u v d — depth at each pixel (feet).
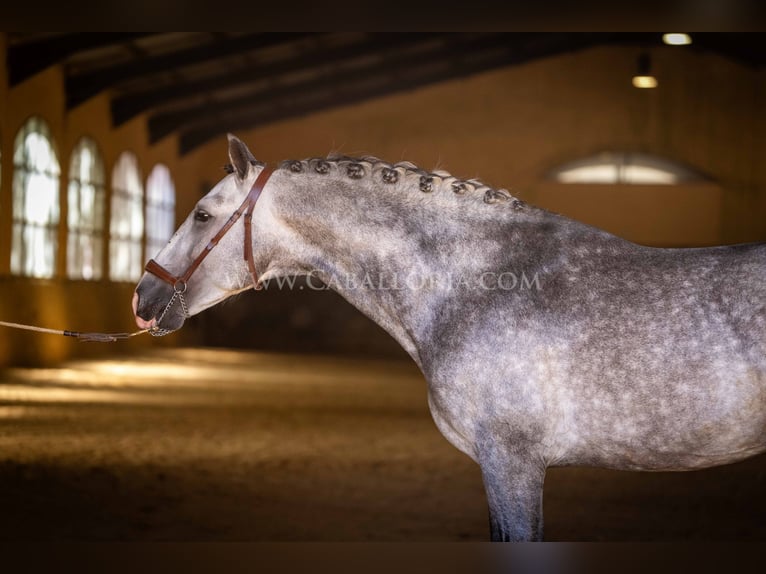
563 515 20.17
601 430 10.03
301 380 54.85
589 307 10.20
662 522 19.54
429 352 10.93
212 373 57.57
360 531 17.98
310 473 24.23
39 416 33.50
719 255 10.19
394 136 84.48
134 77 59.06
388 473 24.52
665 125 81.71
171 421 33.78
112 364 60.29
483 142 83.66
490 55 80.28
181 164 83.56
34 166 53.36
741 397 9.58
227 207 11.46
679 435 9.80
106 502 19.95
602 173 82.94
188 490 21.56
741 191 80.74
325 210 11.35
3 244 49.32
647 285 10.16
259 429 32.40
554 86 82.89
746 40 79.05
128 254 71.41
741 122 80.79
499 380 10.28
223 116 82.12
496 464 10.26
